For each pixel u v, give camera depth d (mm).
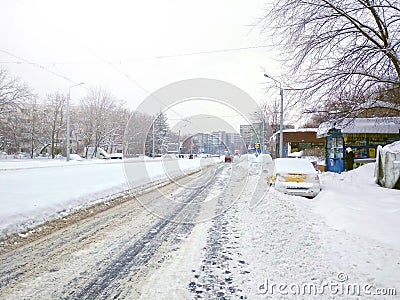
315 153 34438
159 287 3756
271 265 4406
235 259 4688
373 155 17906
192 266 4418
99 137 56469
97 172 18656
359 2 9266
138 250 5129
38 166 24984
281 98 11125
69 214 7875
